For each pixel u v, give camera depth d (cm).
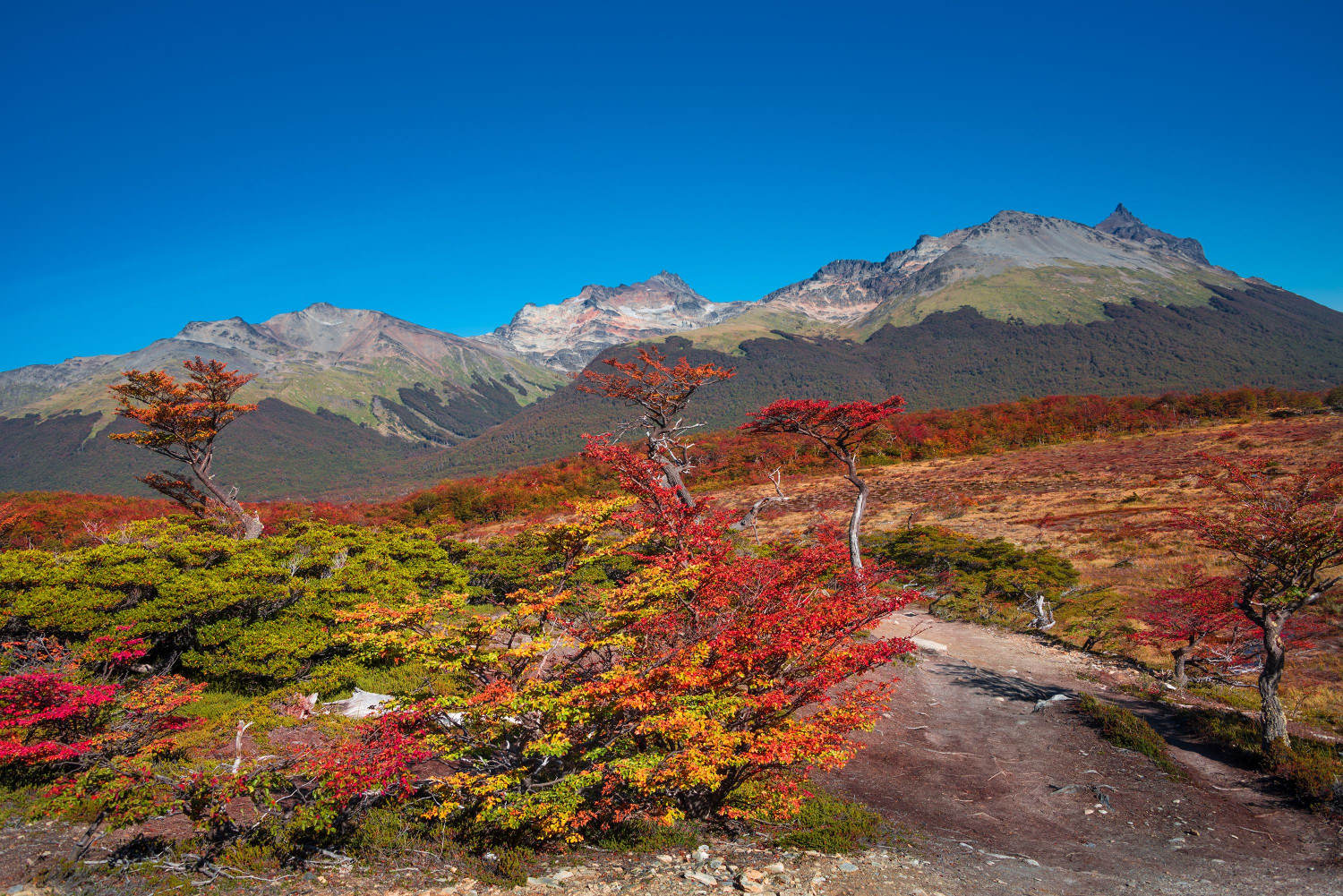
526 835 728
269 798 668
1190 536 3262
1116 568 3056
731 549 1602
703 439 9612
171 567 1528
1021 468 7069
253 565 1484
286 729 1062
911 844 827
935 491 6356
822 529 2228
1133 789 1062
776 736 778
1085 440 9131
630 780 690
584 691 703
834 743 816
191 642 1318
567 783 702
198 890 596
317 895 595
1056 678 1805
